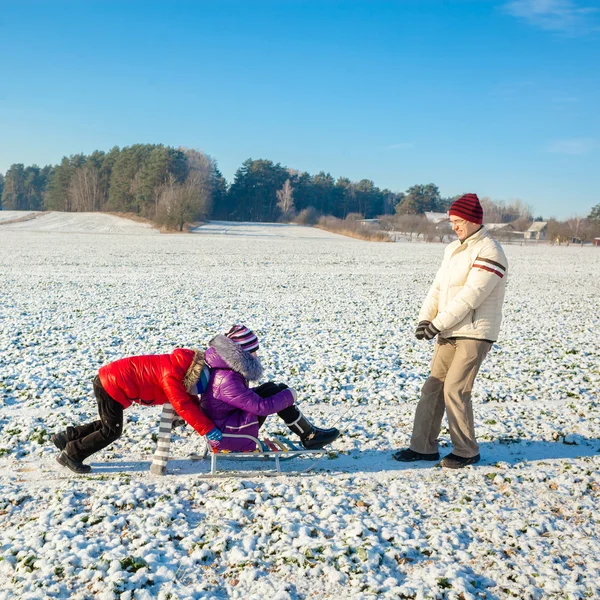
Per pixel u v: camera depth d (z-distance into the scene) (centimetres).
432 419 553
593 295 2128
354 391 804
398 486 493
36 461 542
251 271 2803
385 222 12175
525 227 11881
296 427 532
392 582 357
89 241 5556
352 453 578
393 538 407
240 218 14600
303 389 808
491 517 445
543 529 428
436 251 5428
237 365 503
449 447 600
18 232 7519
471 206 515
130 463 539
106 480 496
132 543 392
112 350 1009
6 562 367
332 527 418
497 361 1004
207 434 495
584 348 1138
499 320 524
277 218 14725
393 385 839
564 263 4078
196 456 548
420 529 424
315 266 3244
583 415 714
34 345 1042
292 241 7012
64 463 511
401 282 2469
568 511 459
